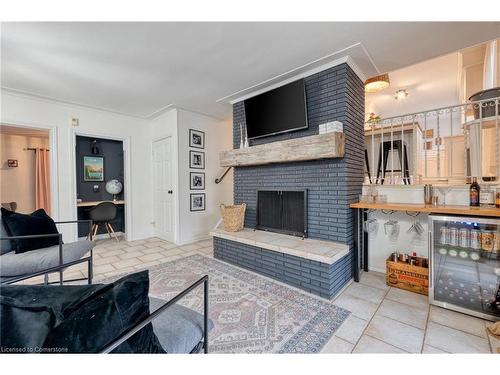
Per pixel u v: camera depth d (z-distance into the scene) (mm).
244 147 3193
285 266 2494
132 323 771
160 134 4531
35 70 2676
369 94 4605
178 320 1164
